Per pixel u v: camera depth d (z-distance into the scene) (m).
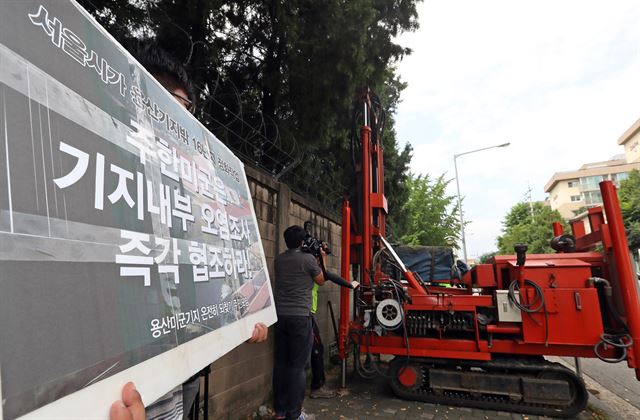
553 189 51.41
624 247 3.47
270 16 4.54
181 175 1.25
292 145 4.98
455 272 5.81
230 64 4.91
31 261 0.61
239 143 4.62
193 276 1.18
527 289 3.76
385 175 9.45
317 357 4.20
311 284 3.35
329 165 6.71
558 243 4.62
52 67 0.74
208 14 3.69
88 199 0.77
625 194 20.14
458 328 4.05
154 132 1.12
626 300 3.38
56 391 0.61
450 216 20.36
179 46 3.90
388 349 4.15
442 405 3.95
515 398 3.73
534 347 3.75
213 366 2.88
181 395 1.32
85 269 0.73
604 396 4.31
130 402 0.75
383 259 4.85
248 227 1.93
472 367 4.06
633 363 3.31
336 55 4.25
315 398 4.12
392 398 4.14
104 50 0.94
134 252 0.90
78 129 0.78
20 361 0.56
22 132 0.64
